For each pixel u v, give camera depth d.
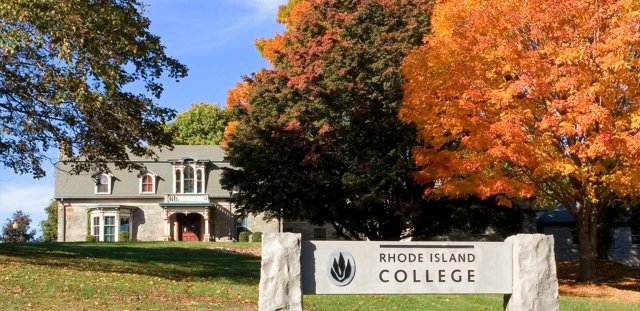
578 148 19.16
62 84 18.05
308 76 27.45
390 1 29.20
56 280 16.05
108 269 19.52
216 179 59.12
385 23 28.89
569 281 24.12
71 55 17.48
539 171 19.64
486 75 20.36
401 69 22.45
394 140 25.91
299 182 25.98
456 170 20.81
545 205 25.02
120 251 27.00
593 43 18.83
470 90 19.62
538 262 8.80
